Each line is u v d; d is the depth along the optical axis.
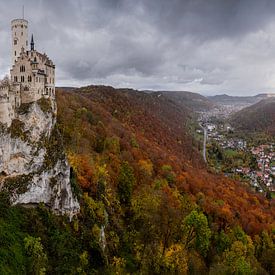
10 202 95.81
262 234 160.12
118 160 164.25
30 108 106.00
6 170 98.62
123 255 115.94
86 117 195.75
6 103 98.75
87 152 149.12
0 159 97.44
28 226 94.38
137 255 116.25
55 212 104.62
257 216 189.12
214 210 170.75
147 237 126.44
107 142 175.62
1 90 98.06
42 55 117.31
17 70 108.56
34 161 102.31
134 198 141.12
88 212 112.94
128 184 141.38
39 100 111.69
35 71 108.19
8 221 90.94
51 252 93.50
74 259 96.12
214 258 132.00
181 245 126.31
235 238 145.88
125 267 110.62
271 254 146.12
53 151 107.81
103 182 130.88
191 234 130.12
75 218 107.69
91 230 108.81
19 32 118.44
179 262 116.75
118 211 130.62
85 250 102.19
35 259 85.75
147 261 116.06
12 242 85.88
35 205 101.75
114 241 116.19
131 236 123.75
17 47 119.19
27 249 87.25
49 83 120.44
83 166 129.00
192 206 162.25
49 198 104.31
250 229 168.88
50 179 104.75
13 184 97.81
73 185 112.50
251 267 124.19
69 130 155.88
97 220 113.38
